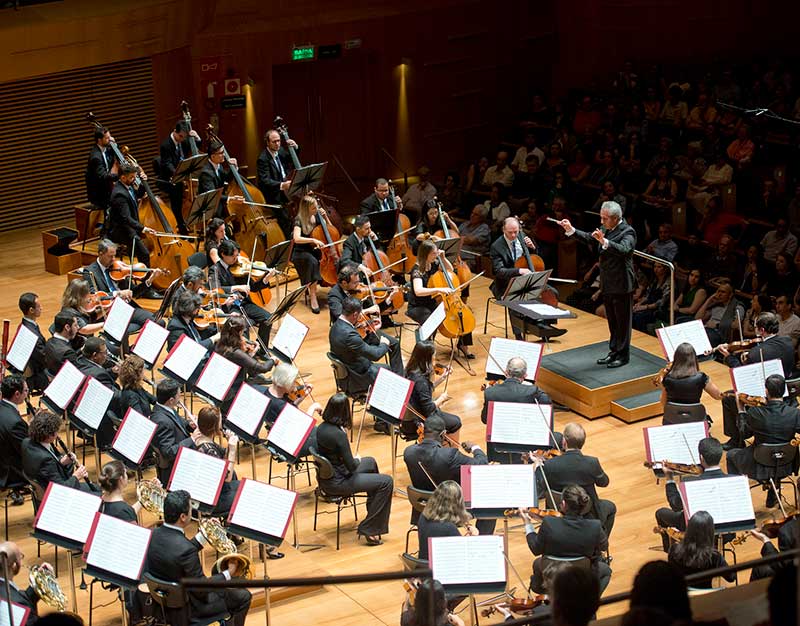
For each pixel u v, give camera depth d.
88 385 9.62
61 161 18.61
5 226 18.34
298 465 10.12
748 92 18.80
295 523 9.72
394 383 9.96
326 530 10.12
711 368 13.30
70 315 10.94
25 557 9.61
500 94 22.14
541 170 19.30
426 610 6.78
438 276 12.84
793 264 14.98
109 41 18.02
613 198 17.58
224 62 19.39
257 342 11.34
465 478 8.39
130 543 7.50
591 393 12.01
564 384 12.35
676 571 5.09
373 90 21.22
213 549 9.59
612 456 11.39
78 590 9.13
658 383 10.76
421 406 10.34
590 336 13.84
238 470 11.01
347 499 9.86
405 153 21.70
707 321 15.06
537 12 22.05
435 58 21.34
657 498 10.63
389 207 14.51
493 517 8.26
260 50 19.58
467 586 7.35
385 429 11.77
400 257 14.37
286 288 14.28
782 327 13.73
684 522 9.09
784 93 18.38
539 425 9.33
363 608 9.00
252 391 9.57
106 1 18.16
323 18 20.08
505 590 7.37
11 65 17.30
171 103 19.16
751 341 11.05
